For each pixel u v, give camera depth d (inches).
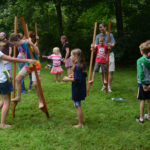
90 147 121.3
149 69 147.2
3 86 139.8
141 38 449.7
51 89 249.4
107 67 226.4
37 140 126.8
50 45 537.0
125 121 156.6
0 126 146.9
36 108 185.8
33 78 160.7
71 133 137.9
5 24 501.7
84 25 622.5
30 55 151.6
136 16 479.8
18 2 478.3
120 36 452.4
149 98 151.3
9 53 232.4
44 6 506.6
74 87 141.5
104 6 541.0
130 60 458.3
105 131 140.1
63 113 174.2
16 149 119.8
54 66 286.7
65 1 470.3
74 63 140.7
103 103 197.0
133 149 120.6
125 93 235.0
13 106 163.5
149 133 137.6
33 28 542.3
